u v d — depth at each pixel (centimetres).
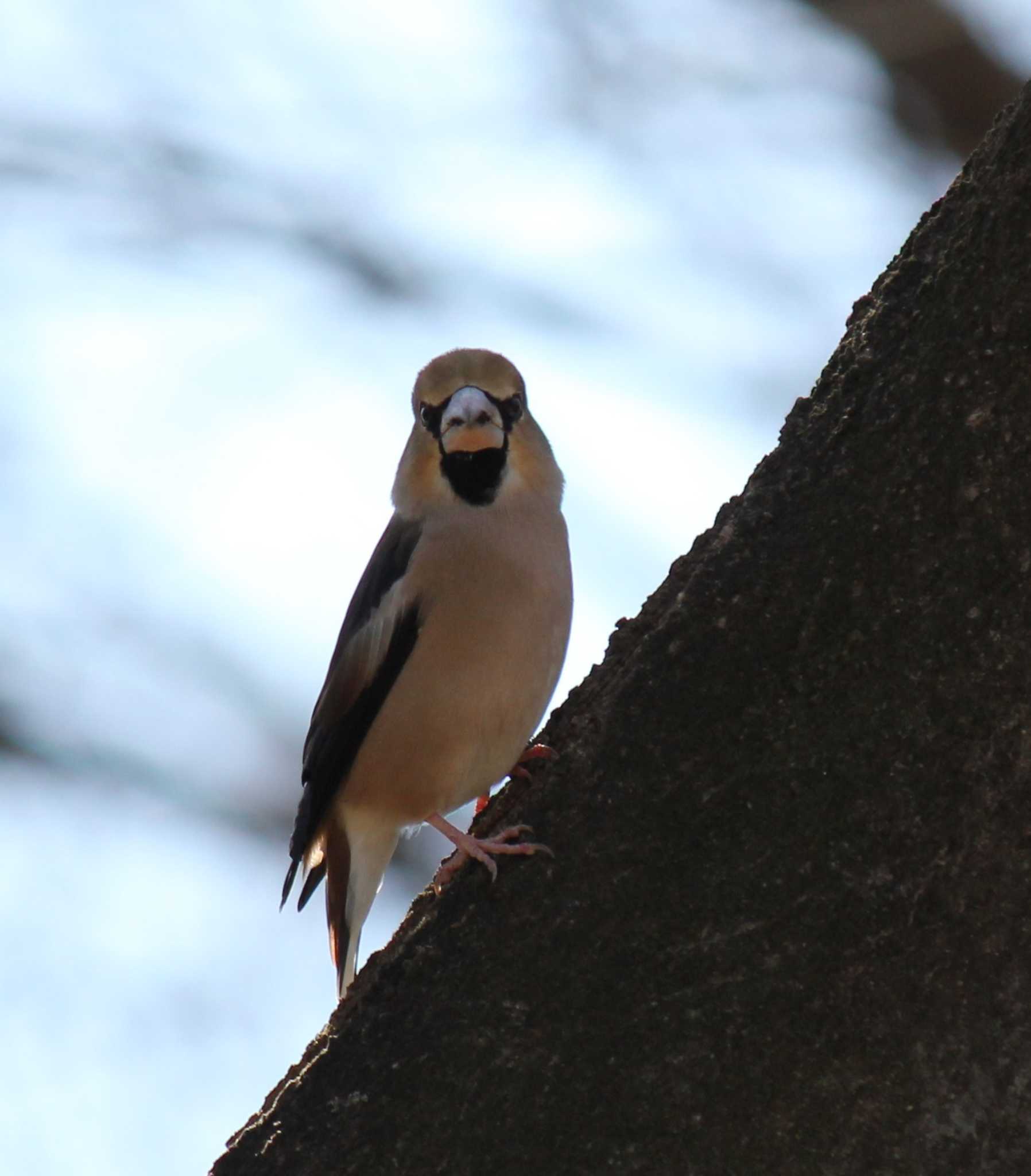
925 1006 574
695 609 633
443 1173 605
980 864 575
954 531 595
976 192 619
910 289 632
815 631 611
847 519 614
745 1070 584
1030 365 589
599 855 623
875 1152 573
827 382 645
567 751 654
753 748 610
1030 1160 564
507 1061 609
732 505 677
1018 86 1602
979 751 580
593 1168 590
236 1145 645
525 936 624
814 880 591
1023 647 580
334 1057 640
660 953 603
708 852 607
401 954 651
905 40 1583
